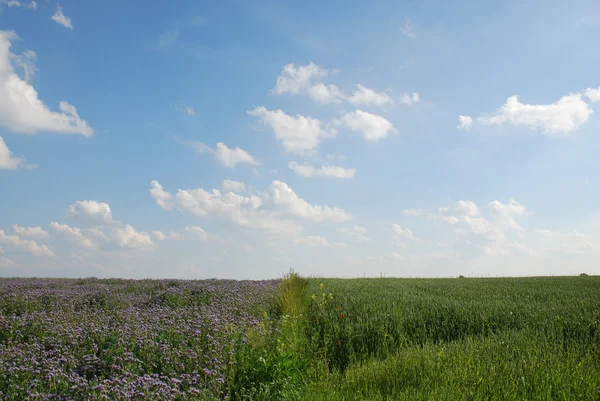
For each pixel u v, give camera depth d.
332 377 7.12
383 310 10.91
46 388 5.77
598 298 12.94
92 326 8.31
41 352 7.20
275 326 9.95
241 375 6.48
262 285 17.33
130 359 6.82
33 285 16.47
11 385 5.61
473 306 11.03
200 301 12.91
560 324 9.17
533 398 5.36
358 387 6.25
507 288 16.22
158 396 5.62
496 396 5.39
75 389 5.65
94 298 13.06
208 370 6.45
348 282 19.00
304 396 6.11
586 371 6.27
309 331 9.70
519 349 7.31
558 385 5.75
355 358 8.05
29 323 9.22
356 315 10.62
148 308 11.80
